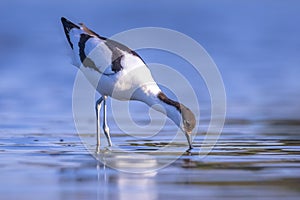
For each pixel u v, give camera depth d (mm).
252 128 22172
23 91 28312
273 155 17781
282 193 13766
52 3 45000
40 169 15953
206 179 15023
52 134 21031
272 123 23047
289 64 34375
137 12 43938
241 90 29219
